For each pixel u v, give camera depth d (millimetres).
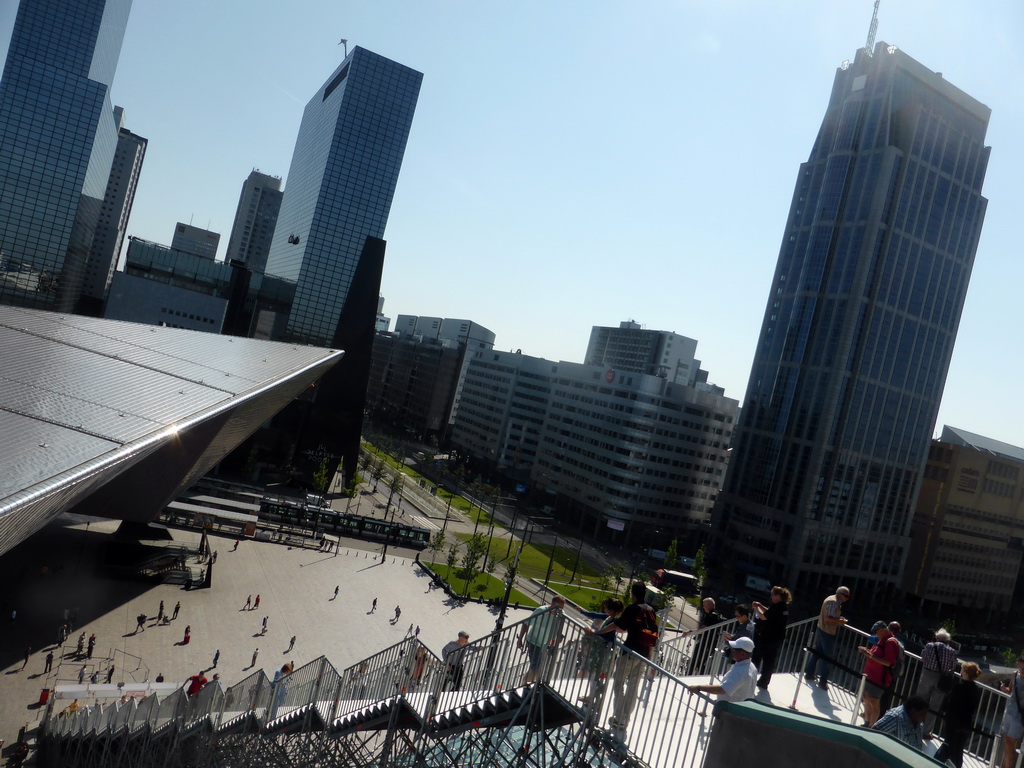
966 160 131000
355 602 67812
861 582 126812
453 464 197000
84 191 172625
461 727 13570
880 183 121688
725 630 16203
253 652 52688
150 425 24406
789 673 16047
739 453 137750
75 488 19766
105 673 44969
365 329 117438
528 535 122875
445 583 78375
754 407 136000
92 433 22047
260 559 75562
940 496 132000
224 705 25141
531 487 171625
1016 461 137625
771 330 136625
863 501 124750
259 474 116688
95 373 29188
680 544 146125
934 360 130500
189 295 131750
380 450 184750
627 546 139750
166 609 57438
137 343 38375
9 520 16547
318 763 18344
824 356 124250
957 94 128875
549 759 11781
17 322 34594
